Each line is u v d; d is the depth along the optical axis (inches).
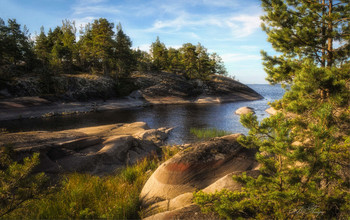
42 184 164.2
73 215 165.8
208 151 270.4
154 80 2760.8
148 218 161.3
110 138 497.0
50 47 2556.6
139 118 1327.5
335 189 122.1
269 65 397.7
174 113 1557.6
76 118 1347.2
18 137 386.0
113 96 2207.2
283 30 335.6
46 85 1868.8
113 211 174.2
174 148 522.9
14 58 2156.7
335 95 129.0
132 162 450.0
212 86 2979.8
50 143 386.6
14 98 1537.9
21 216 168.1
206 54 3555.6
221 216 138.5
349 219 106.5
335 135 130.5
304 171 113.0
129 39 2783.0
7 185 149.3
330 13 324.2
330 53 328.2
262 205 125.0
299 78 143.7
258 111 1581.0
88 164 384.5
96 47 2406.5
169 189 227.1
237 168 259.8
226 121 1194.6
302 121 137.6
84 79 2106.3
